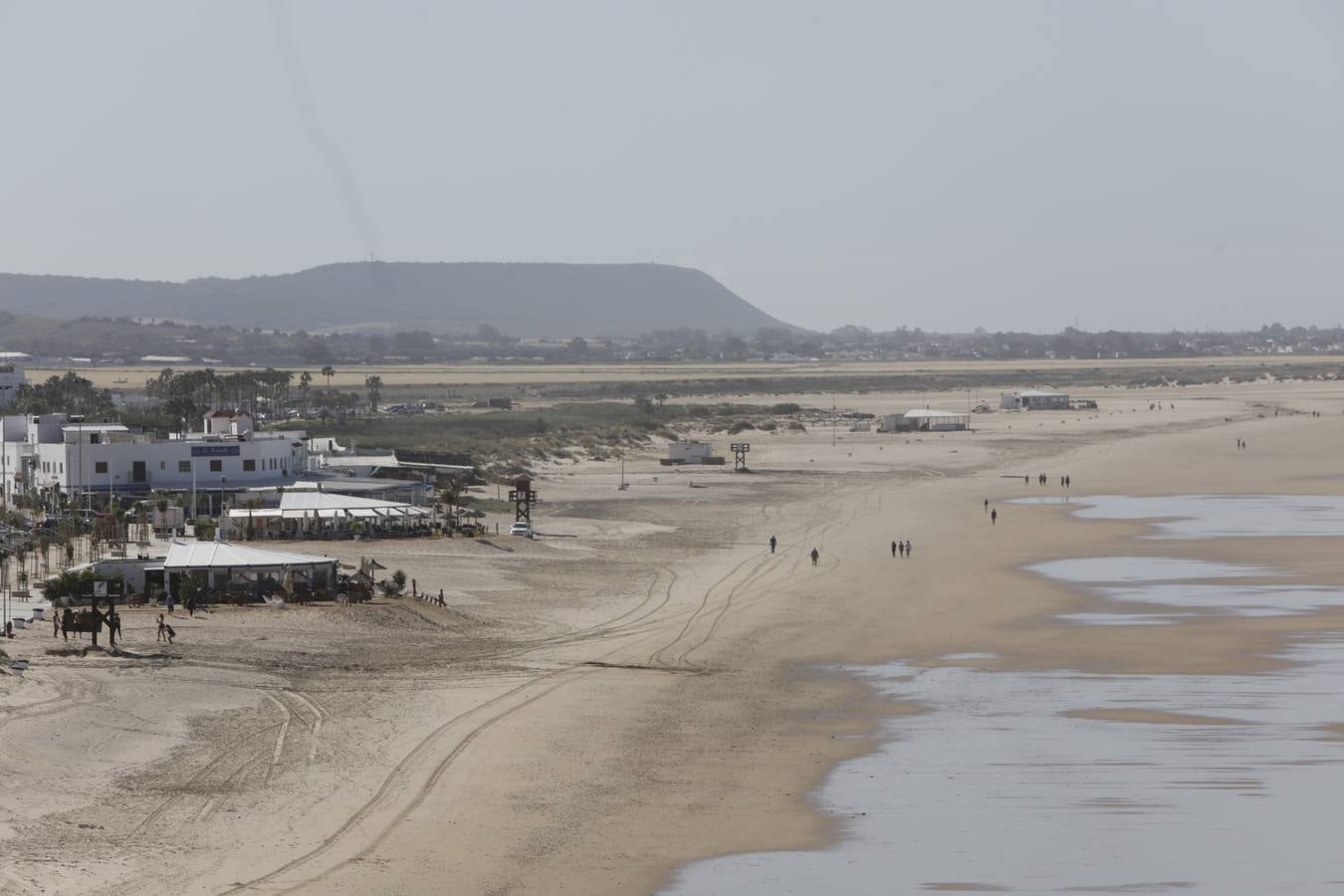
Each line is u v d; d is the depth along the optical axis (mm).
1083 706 130625
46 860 85312
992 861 90812
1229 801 101938
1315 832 95625
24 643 145875
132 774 104438
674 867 89438
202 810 96875
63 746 109250
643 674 144125
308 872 86250
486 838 93688
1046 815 99312
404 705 128125
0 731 110938
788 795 103812
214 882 83875
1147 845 93438
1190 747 116000
